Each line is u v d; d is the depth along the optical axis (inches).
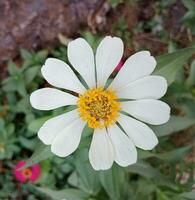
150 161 6.9
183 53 4.7
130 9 8.2
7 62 8.3
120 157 4.7
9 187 8.3
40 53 7.9
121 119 4.8
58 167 7.8
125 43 8.1
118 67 6.8
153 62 4.5
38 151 4.7
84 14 8.1
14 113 8.0
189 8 7.2
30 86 7.9
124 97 4.8
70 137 4.7
